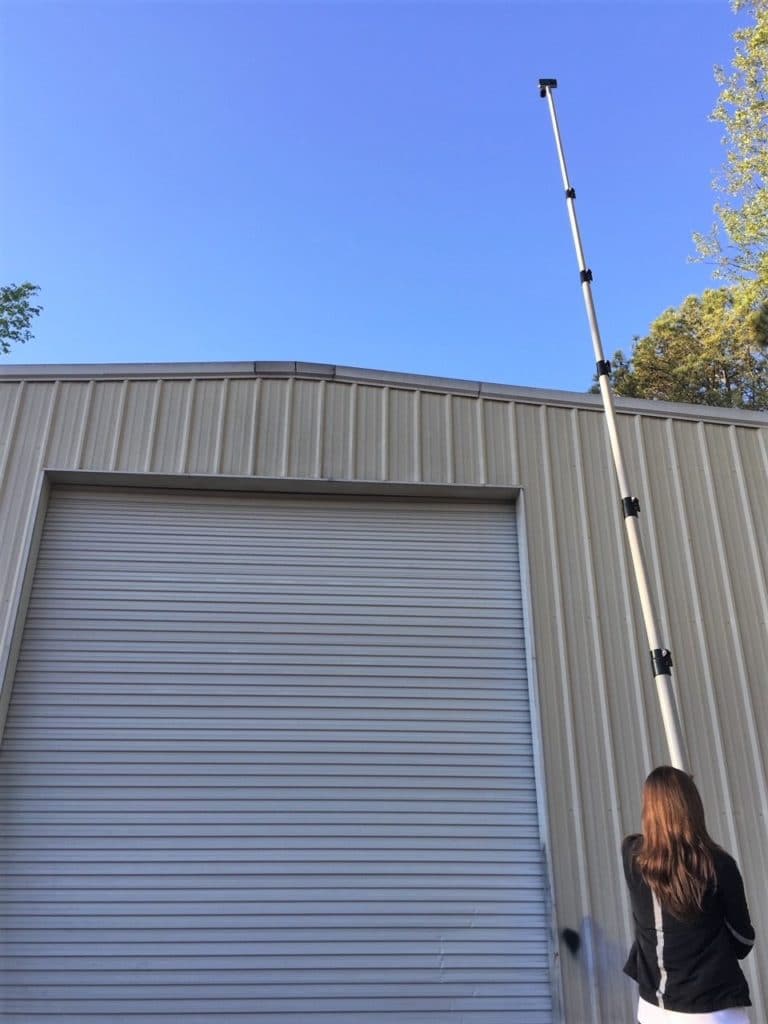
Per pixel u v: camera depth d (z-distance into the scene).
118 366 5.66
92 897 4.38
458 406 5.75
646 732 4.86
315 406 5.67
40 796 4.58
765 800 4.73
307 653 5.11
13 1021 4.12
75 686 4.88
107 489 5.48
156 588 5.22
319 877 4.52
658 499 5.56
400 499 5.63
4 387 5.57
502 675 5.14
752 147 15.33
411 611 5.30
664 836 2.66
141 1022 4.16
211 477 5.39
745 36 15.24
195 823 4.59
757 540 5.50
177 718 4.85
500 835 4.69
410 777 4.80
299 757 4.81
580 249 5.21
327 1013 4.23
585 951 4.32
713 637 5.15
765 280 16.64
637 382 23.39
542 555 5.34
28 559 5.08
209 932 4.36
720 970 2.53
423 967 4.36
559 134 5.64
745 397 21.81
